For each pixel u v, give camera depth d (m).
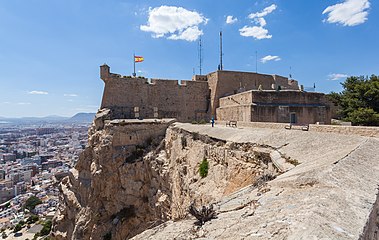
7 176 132.75
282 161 9.74
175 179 22.38
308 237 3.42
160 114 43.06
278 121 26.36
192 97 45.84
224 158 15.19
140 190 29.19
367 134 11.81
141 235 5.43
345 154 7.64
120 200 30.05
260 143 12.73
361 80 39.38
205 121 43.81
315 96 29.61
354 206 4.42
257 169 12.09
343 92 40.59
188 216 6.19
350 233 3.52
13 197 116.75
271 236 3.83
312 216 4.01
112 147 31.00
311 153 9.41
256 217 4.88
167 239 4.82
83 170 35.16
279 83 50.84
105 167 30.67
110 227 29.31
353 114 33.19
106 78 39.28
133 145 31.80
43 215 79.94
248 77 46.81
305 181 5.96
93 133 35.72
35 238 58.09
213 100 44.50
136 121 32.38
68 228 34.59
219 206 6.48
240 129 17.86
